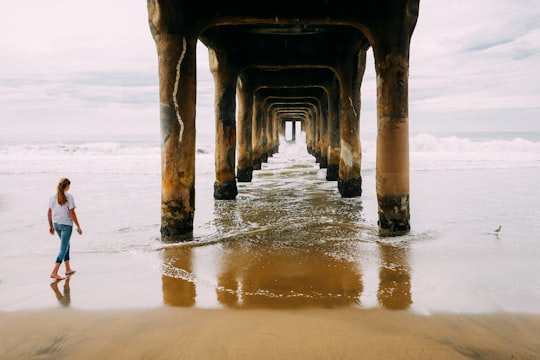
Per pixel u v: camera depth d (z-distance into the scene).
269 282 5.09
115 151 36.28
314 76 15.88
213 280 5.18
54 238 7.45
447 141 38.03
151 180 16.94
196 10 7.25
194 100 7.11
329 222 8.43
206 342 3.59
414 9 6.98
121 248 6.67
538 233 7.43
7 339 3.71
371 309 4.25
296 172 20.83
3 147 34.69
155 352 3.45
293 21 7.47
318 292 4.74
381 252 6.31
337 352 3.39
